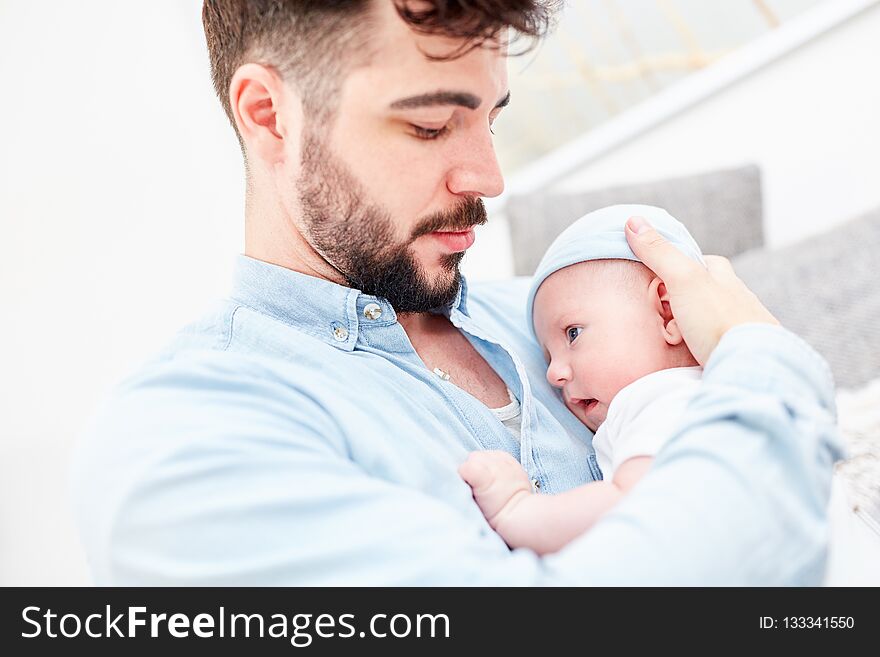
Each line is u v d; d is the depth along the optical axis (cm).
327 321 86
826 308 181
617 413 89
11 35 247
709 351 79
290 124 78
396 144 75
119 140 261
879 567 89
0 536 245
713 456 59
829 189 243
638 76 256
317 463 65
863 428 142
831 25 229
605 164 262
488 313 110
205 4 85
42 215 260
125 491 61
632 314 93
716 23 243
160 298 267
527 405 90
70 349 263
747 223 211
